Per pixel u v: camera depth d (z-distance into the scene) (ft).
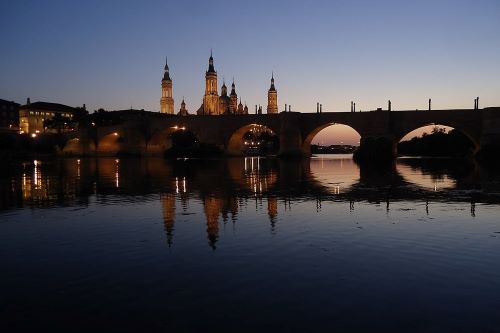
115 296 38.09
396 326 32.12
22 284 41.29
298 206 87.86
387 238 58.54
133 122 482.69
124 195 108.58
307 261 47.98
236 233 61.93
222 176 175.01
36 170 220.64
